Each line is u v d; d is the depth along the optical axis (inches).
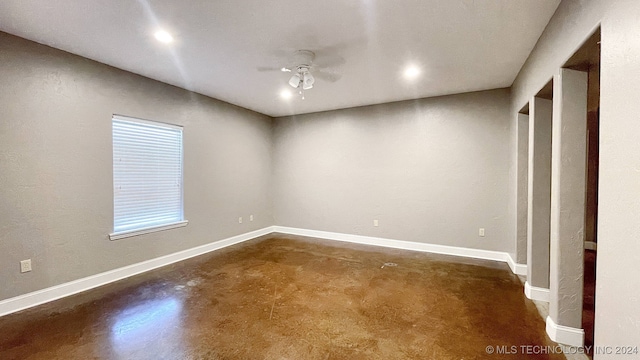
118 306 100.7
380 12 82.6
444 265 147.1
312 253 169.5
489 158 158.4
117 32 94.8
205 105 170.7
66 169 111.1
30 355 73.1
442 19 85.9
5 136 96.0
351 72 130.9
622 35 47.6
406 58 114.9
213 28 92.2
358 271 137.4
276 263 149.8
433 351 75.5
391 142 185.0
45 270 105.3
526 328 86.6
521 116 130.8
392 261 153.7
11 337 81.1
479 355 73.8
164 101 146.9
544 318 92.6
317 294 111.0
